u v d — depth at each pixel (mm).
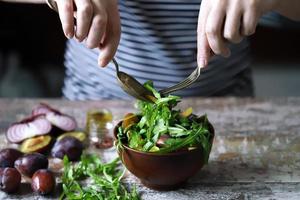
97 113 1314
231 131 1306
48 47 2750
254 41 2844
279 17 1551
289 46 2838
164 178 1069
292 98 1476
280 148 1241
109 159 1204
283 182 1131
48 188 1087
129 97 1515
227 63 1525
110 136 1271
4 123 1337
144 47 1459
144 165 1057
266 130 1312
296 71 2859
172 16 1426
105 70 1509
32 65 2773
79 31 1111
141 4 1413
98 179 1118
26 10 2656
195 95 1511
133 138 1075
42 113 1297
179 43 1450
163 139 1065
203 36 1114
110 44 1150
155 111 1081
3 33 2691
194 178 1141
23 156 1149
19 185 1112
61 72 2773
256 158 1207
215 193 1099
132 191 1096
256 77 2859
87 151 1231
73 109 1402
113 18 1150
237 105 1432
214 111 1398
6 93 2594
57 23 2701
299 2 1205
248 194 1096
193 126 1083
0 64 2678
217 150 1231
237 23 1085
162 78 1481
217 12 1083
